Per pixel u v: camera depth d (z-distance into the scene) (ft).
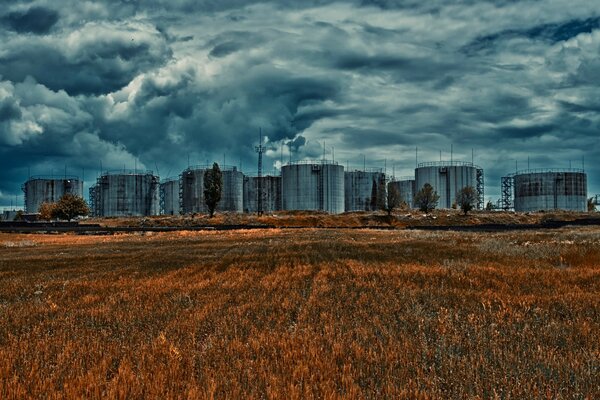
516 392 26.53
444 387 27.50
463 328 39.63
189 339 37.73
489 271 74.74
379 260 99.40
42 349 35.60
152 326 43.09
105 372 30.30
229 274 82.69
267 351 34.27
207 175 440.86
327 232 245.24
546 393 26.35
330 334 37.96
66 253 140.97
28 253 146.72
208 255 122.62
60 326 44.19
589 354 32.71
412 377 28.96
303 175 534.37
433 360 31.81
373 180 590.14
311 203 531.50
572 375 28.78
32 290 68.49
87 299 58.75
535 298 52.29
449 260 95.14
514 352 33.27
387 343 35.68
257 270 87.40
